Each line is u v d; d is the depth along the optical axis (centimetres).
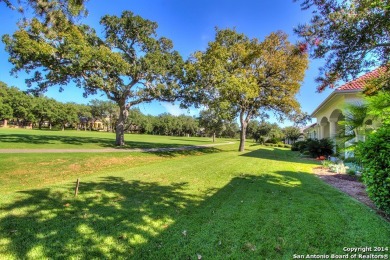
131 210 439
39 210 428
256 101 2205
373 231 348
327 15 441
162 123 8650
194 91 1847
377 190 399
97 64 1588
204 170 939
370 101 541
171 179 745
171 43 1950
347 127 748
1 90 5947
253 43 2066
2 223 366
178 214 421
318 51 477
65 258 276
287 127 5934
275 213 427
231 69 2045
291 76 2014
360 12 413
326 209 446
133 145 2225
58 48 1441
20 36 1348
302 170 963
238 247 305
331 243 314
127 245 308
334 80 502
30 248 295
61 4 645
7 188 622
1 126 6344
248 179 750
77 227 358
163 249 299
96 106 8288
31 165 948
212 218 402
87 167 1029
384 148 388
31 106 6300
